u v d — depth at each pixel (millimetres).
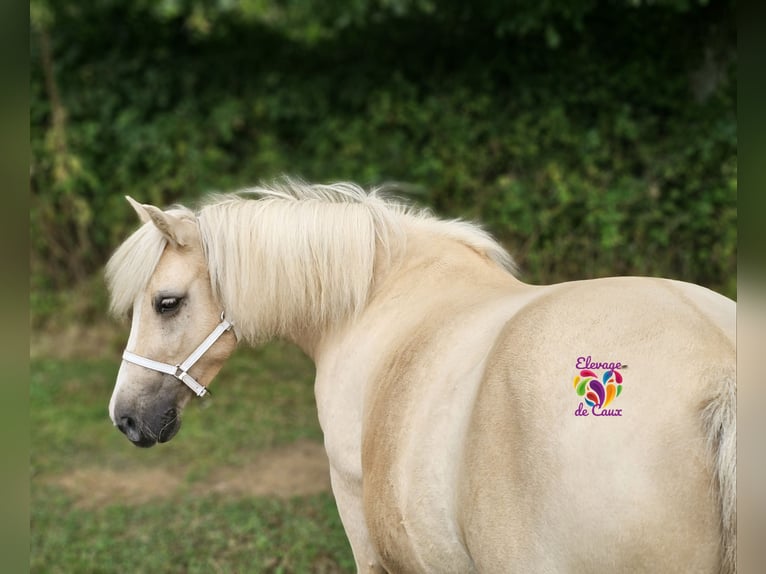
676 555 1410
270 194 2562
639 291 1659
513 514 1588
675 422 1442
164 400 2488
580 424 1512
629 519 1431
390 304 2355
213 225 2443
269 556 3732
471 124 6844
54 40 7309
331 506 4293
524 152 6711
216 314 2475
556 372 1577
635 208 6477
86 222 7398
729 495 1380
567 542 1500
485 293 2137
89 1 7316
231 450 5266
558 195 6543
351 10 6973
